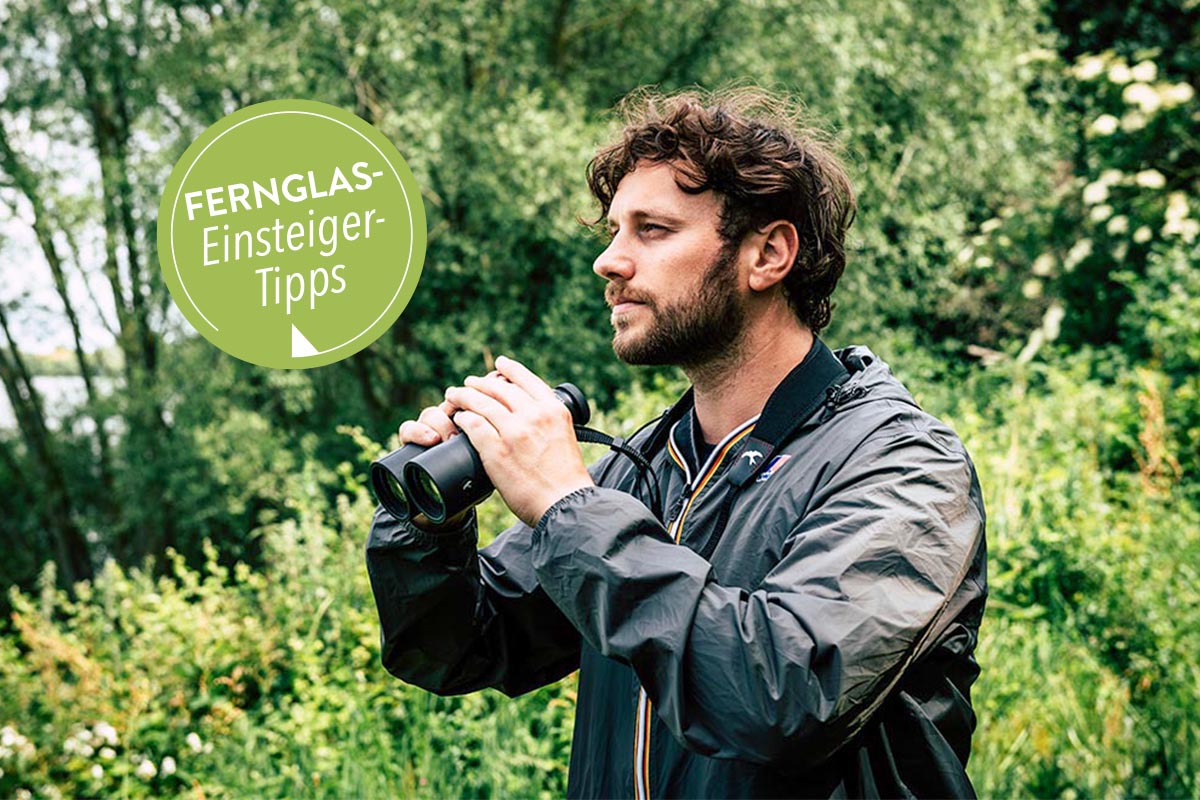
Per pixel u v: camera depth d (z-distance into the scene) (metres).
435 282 9.02
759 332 1.40
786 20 8.80
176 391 10.10
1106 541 4.91
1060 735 3.75
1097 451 6.65
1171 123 9.72
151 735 4.22
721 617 1.14
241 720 4.07
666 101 1.47
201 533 10.17
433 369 9.59
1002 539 4.91
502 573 1.57
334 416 10.11
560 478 1.26
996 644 4.14
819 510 1.25
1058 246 10.38
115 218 10.14
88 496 11.95
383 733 3.76
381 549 1.49
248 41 8.62
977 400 8.58
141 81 9.80
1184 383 7.64
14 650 4.92
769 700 1.10
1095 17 11.40
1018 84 10.42
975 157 10.20
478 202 8.80
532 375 1.33
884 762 1.27
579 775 1.44
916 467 1.26
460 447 1.32
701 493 1.40
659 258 1.37
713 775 1.26
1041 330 9.60
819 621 1.12
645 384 8.68
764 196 1.36
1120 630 4.46
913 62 9.66
